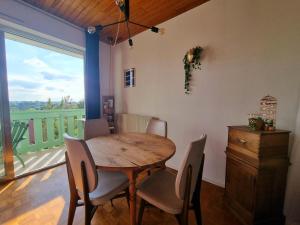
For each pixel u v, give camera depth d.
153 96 3.06
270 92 1.73
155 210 1.74
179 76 2.62
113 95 3.95
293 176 1.49
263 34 1.75
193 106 2.46
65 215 1.66
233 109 2.04
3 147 2.26
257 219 1.46
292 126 1.59
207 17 2.21
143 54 3.19
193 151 1.12
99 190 1.34
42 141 3.55
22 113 3.14
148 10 2.44
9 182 2.29
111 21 2.82
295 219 1.51
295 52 1.56
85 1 2.29
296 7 1.53
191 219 1.63
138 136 2.05
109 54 3.84
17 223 1.54
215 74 2.18
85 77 3.32
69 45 3.07
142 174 2.34
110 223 1.57
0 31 2.21
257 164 1.39
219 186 2.23
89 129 2.22
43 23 2.51
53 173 2.59
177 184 1.13
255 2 1.78
